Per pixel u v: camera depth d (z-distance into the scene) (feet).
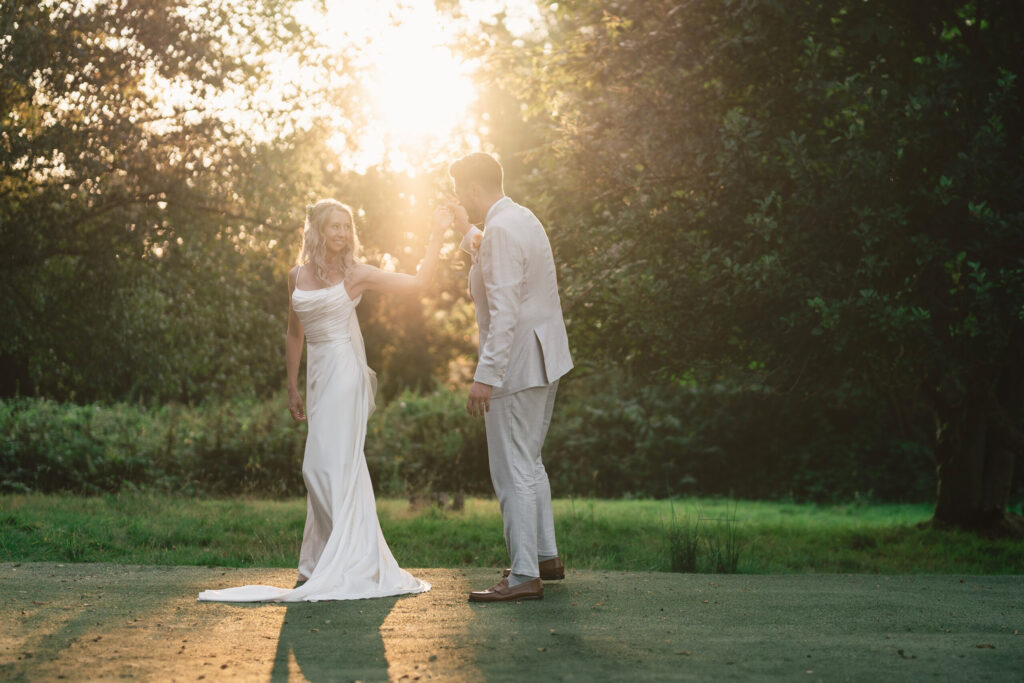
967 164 24.06
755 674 9.56
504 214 14.58
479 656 10.37
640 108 30.83
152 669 9.71
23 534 22.76
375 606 13.61
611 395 71.10
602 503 51.93
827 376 30.81
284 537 25.39
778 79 28.50
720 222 27.73
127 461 47.60
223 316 44.52
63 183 35.76
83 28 34.76
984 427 33.94
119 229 37.91
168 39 35.83
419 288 16.11
